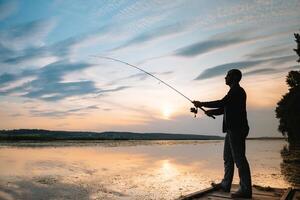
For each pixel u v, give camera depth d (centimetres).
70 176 1244
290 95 4903
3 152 2655
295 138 5125
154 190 964
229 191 527
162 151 3428
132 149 3819
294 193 531
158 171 1428
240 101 502
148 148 4284
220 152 3256
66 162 1817
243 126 497
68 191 944
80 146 4456
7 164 1631
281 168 1485
